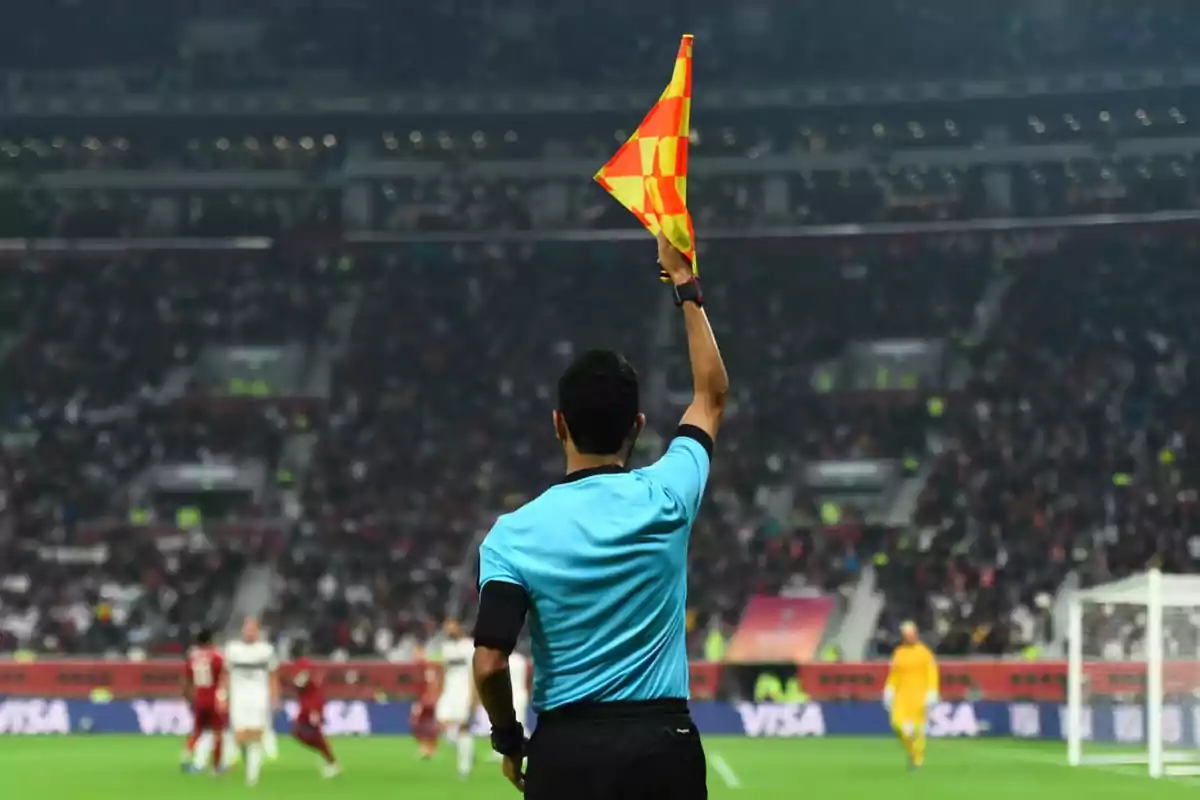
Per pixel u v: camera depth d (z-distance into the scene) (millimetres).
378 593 39625
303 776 22438
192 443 46594
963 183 51156
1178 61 47969
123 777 22266
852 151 51188
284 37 52375
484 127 51656
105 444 46312
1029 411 45719
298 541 42531
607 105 51156
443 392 48938
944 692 32469
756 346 49500
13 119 50719
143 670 34281
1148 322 48219
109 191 52594
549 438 46875
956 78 49469
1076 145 49781
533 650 3789
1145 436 44531
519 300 51875
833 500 44531
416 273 52531
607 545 3705
